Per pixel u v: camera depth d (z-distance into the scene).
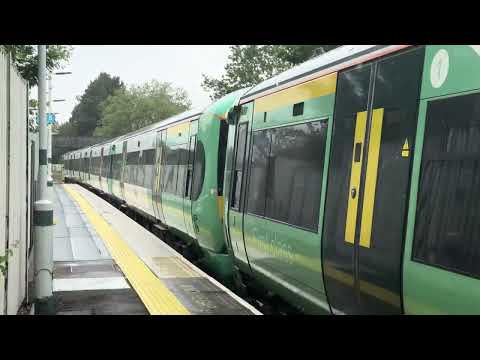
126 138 24.67
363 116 4.86
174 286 7.98
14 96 6.24
